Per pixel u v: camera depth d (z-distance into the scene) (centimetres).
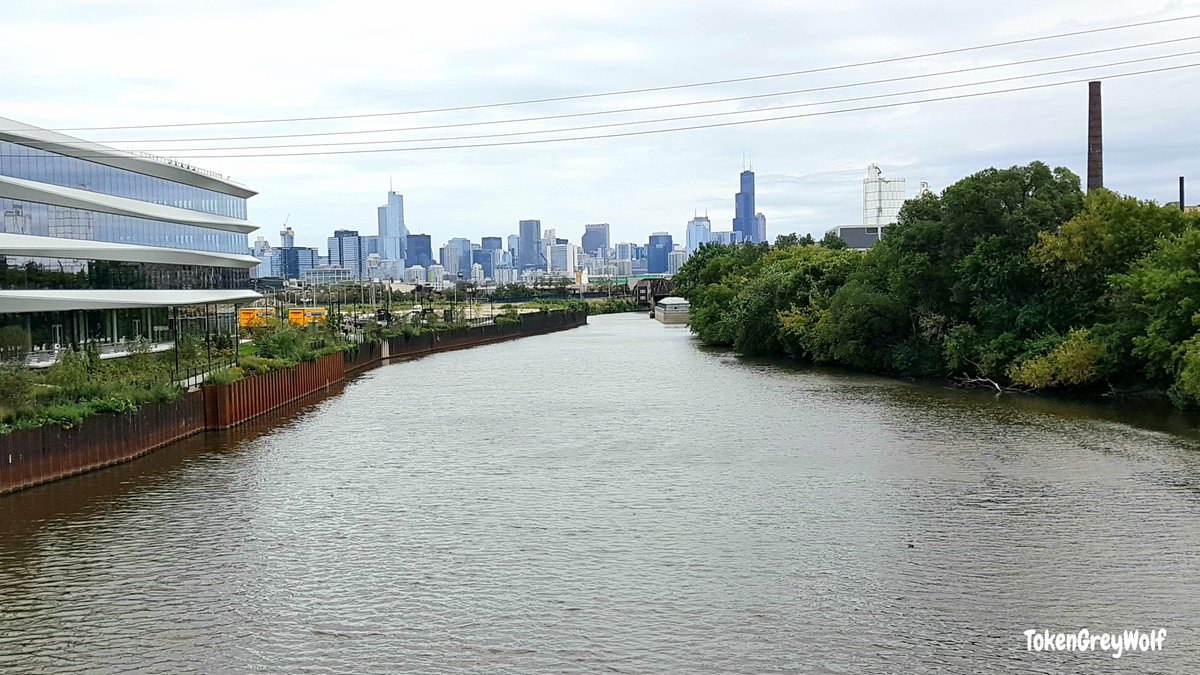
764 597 3997
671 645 3559
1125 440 6900
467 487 5969
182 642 3653
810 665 3384
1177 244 8206
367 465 6681
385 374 13650
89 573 4409
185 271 12750
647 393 10525
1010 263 10019
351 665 3441
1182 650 3444
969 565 4316
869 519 5059
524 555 4588
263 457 6981
